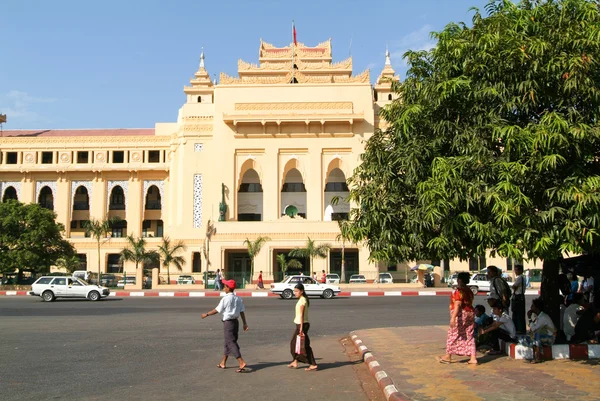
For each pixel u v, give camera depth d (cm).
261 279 4594
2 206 5284
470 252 1087
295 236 5741
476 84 1072
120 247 6912
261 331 1822
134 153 7269
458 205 1000
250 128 6356
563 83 1002
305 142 6331
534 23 1071
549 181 991
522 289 1470
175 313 2489
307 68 6938
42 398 924
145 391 972
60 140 7294
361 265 5634
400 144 1147
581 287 1730
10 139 7281
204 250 5734
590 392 892
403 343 1430
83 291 3456
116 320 2173
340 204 6600
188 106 6556
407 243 1117
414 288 4509
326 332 1841
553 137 930
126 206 7212
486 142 1027
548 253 963
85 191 7606
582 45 1002
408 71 1200
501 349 1276
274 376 1102
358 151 6294
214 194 6278
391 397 877
